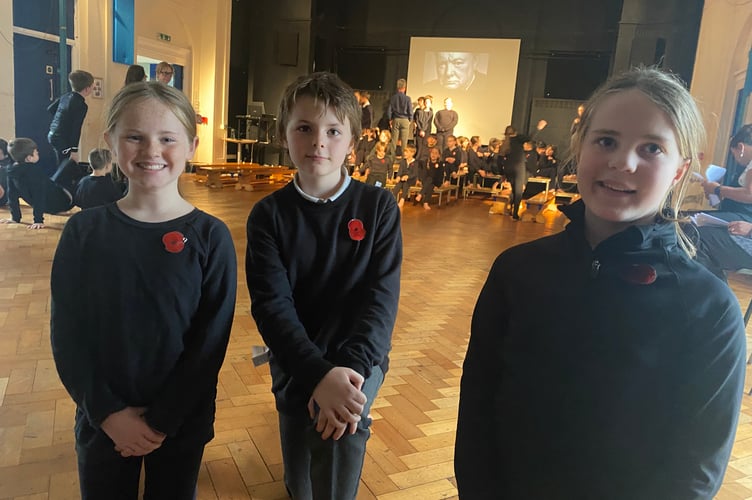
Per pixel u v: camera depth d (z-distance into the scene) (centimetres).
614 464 91
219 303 130
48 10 810
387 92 1359
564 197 962
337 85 137
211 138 1194
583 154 93
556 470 96
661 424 88
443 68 1305
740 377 86
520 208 899
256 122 1258
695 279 87
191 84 1152
